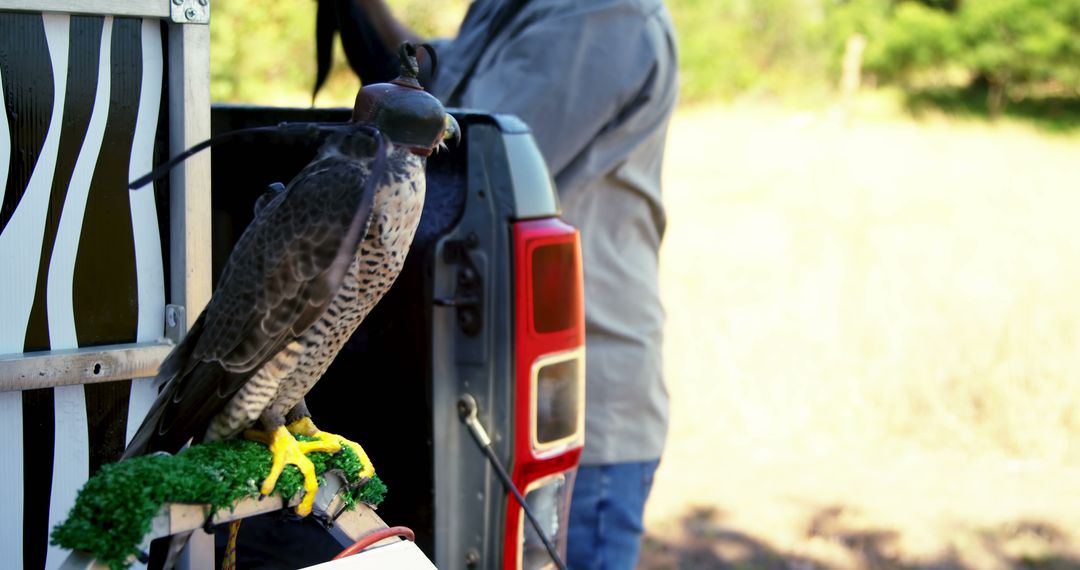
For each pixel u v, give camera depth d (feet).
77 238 7.43
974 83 112.57
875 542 17.80
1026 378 22.82
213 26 21.50
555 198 9.11
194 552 7.87
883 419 22.15
